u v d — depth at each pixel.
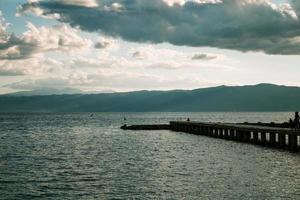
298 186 35.31
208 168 44.88
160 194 33.62
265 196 32.22
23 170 45.69
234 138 75.88
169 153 60.12
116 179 39.75
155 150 64.56
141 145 73.00
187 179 39.00
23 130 129.25
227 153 57.06
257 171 42.25
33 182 38.81
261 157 51.81
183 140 80.56
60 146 73.75
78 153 62.00
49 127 147.12
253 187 35.12
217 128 81.75
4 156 58.84
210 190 34.47
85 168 46.72
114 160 53.31
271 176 39.53
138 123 182.38
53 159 55.06
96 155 59.19
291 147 56.34
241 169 43.66
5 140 88.81
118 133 106.94
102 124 170.12
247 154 55.06
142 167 46.81
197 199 31.95
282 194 32.75
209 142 73.88
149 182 38.09
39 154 61.16
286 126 93.12
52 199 32.72
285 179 38.09
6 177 41.41
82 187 36.50
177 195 33.19
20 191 35.28
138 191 34.75
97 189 35.69
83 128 137.25
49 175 42.34
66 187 36.59
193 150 62.88
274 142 61.97
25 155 60.00
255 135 67.69
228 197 32.22
